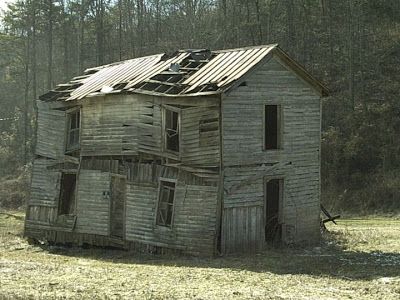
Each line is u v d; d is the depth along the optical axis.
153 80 24.41
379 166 45.78
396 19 51.66
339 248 23.72
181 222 22.31
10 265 18.98
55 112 27.83
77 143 26.84
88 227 25.80
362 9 52.53
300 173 24.64
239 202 22.08
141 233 23.80
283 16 61.19
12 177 55.84
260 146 22.92
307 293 14.63
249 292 14.57
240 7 62.97
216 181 21.52
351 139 46.88
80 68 58.59
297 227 24.50
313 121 25.22
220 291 14.65
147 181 23.80
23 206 47.38
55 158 27.62
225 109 21.64
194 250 21.81
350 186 44.84
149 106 23.78
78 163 26.52
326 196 44.56
